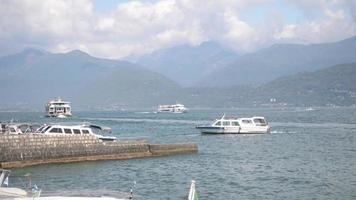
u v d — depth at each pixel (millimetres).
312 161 64000
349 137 104562
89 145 61812
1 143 54938
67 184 45969
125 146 65500
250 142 95125
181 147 72250
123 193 27406
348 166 58688
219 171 55094
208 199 39969
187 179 49438
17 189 27000
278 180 48875
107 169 55594
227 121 117375
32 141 57062
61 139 59375
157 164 60500
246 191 43312
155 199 39656
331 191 43375
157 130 139625
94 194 26594
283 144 89938
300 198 40562
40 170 53969
